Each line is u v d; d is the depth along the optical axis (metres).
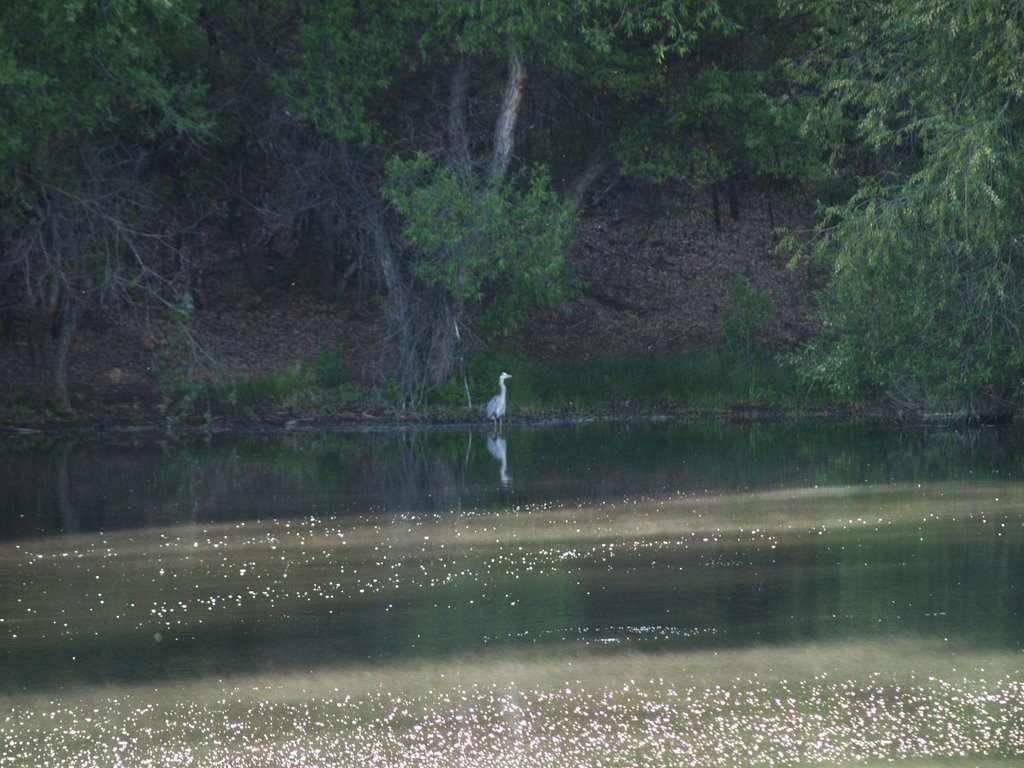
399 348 68.50
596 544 36.75
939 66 53.94
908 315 59.22
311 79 62.38
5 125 50.91
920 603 29.69
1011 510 41.47
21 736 21.73
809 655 25.77
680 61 70.56
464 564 34.19
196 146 63.94
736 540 37.16
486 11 60.88
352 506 43.22
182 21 54.53
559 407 70.62
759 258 94.75
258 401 68.06
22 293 66.25
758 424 67.19
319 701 23.25
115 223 58.75
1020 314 57.62
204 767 20.41
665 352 79.12
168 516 41.38
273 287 83.62
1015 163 51.47
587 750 21.02
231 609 29.70
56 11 49.75
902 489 45.97
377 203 66.75
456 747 21.16
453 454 56.44
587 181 74.06
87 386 68.69
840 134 68.38
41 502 43.91
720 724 22.05
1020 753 20.72
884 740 21.25
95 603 30.22
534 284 63.53
